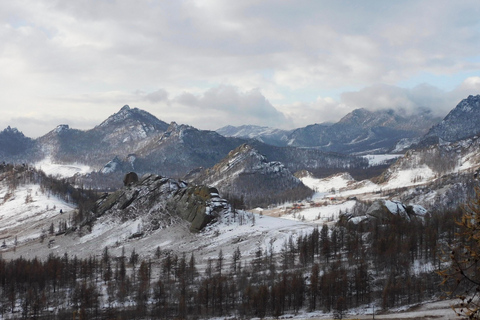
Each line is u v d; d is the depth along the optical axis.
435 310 147.50
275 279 196.12
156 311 175.50
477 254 35.72
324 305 174.00
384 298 166.00
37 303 178.62
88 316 172.25
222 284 187.75
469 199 38.66
